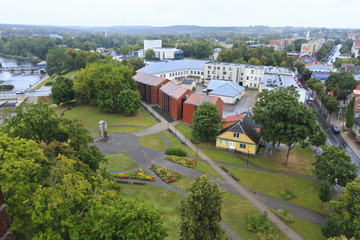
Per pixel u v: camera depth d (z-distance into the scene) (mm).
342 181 40688
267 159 57531
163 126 76812
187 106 76750
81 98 96125
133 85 98250
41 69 190250
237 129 59281
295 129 49125
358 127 69625
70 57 167125
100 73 89375
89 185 30609
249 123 64375
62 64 162250
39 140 43531
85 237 24875
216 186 27016
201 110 62344
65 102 101062
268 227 36188
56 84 95750
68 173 29781
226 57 166250
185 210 26672
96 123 78625
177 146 63562
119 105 83750
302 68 154375
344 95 92500
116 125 77312
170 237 34062
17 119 41938
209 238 26031
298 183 48562
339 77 94938
